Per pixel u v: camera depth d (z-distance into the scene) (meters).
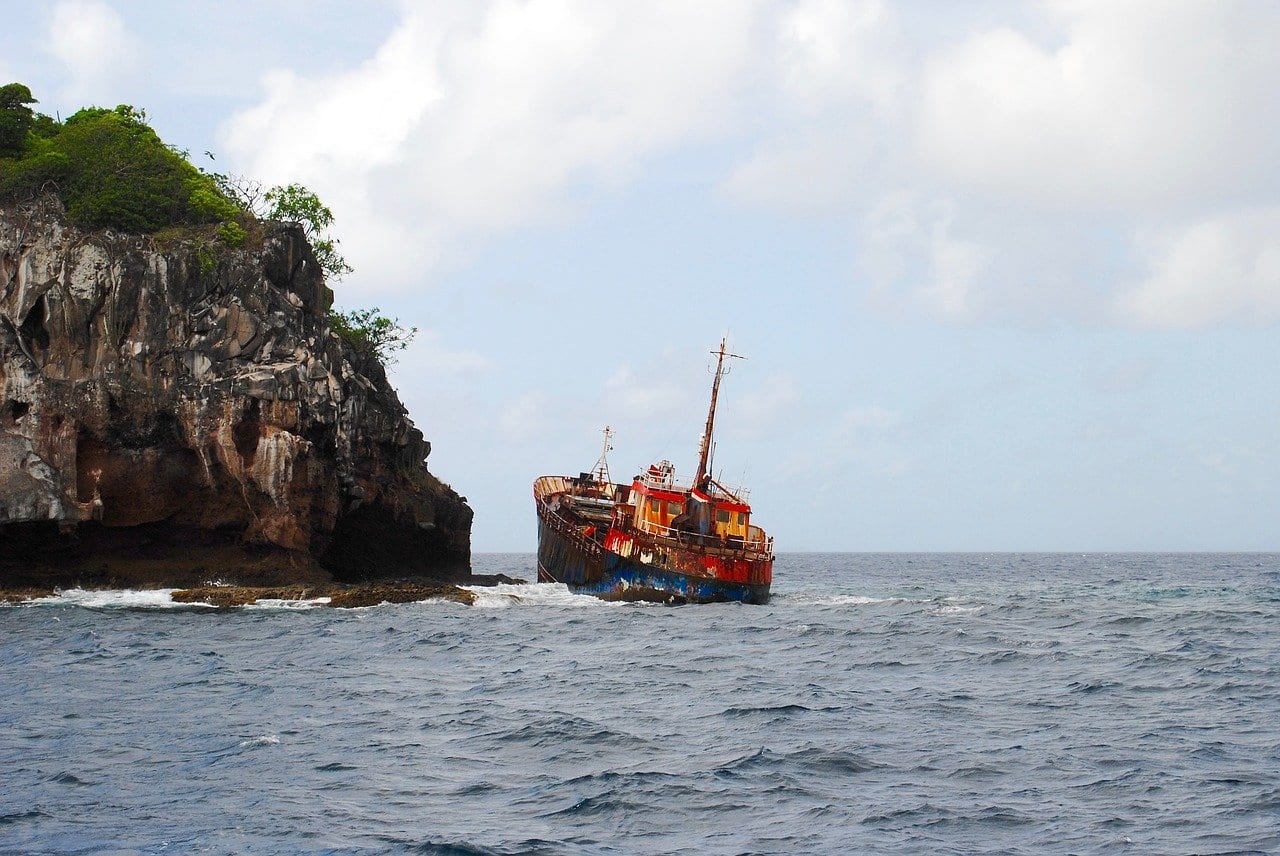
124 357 83.62
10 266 83.00
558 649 56.81
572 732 35.88
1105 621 72.12
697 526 84.44
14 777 30.55
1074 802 28.47
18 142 96.25
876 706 40.78
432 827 26.73
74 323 83.31
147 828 26.48
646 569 82.31
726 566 83.88
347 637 60.66
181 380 84.44
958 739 35.28
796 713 39.22
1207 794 28.83
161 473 83.38
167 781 30.31
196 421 83.50
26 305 82.44
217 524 84.19
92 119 99.38
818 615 76.12
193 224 92.75
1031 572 194.12
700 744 34.75
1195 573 181.75
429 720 38.09
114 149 92.50
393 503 98.44
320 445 88.31
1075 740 35.00
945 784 30.25
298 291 93.44
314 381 87.06
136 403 82.94
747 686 45.38
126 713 39.03
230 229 90.31
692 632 64.81
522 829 26.70
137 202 89.81
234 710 39.69
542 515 97.56
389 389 110.81
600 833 26.45
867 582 150.38
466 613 74.81
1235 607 86.00
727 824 27.08
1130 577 163.00
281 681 45.94
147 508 82.94
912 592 118.69
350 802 28.62
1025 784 30.16
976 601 94.38
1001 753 33.38
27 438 80.12
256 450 84.19
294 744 34.50
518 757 33.12
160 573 83.56
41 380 81.00
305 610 75.62
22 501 78.81
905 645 58.56
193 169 100.25
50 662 50.59
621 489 97.44
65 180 89.94
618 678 47.41
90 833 26.12
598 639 61.09
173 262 85.81
